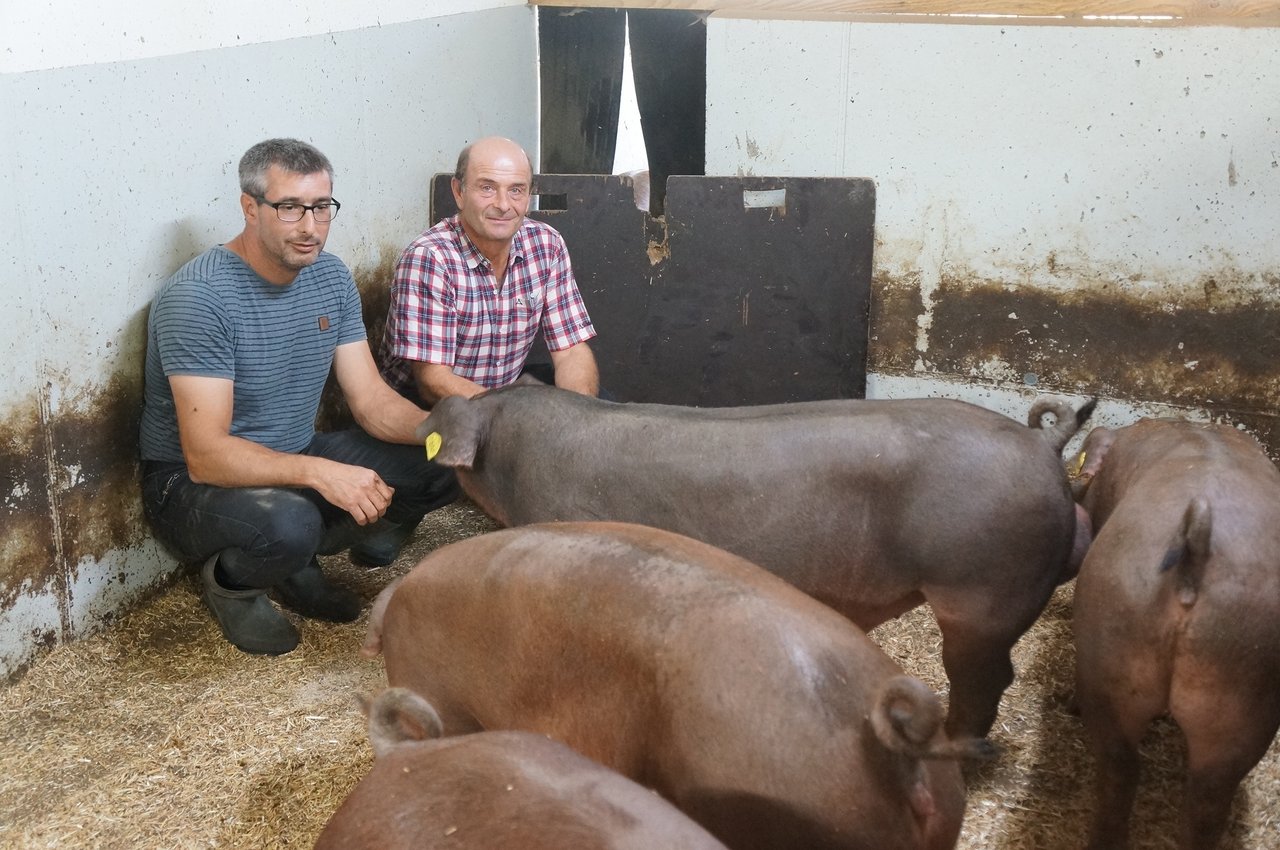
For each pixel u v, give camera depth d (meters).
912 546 2.56
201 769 2.88
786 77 4.70
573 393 2.90
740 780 1.71
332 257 3.66
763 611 1.80
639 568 1.94
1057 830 2.65
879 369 4.80
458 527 4.29
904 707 1.63
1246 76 3.95
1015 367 4.57
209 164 3.71
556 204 5.32
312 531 3.36
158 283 3.58
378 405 3.67
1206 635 2.19
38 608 3.29
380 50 4.43
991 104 4.36
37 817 2.70
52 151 3.16
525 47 5.52
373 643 2.37
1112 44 4.12
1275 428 4.17
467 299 3.80
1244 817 2.69
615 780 1.49
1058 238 4.38
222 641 3.49
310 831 2.65
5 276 3.07
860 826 1.67
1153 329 4.30
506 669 2.03
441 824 1.45
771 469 2.60
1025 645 3.49
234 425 3.47
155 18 3.44
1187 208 4.15
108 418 3.46
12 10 3.00
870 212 4.49
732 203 4.55
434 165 4.88
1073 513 2.64
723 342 4.68
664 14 5.38
